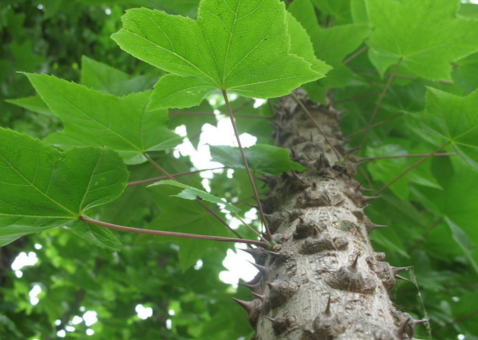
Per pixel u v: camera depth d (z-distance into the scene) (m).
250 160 0.39
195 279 0.98
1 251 1.01
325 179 0.40
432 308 0.71
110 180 0.30
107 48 1.24
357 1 0.53
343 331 0.23
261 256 0.33
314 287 0.26
